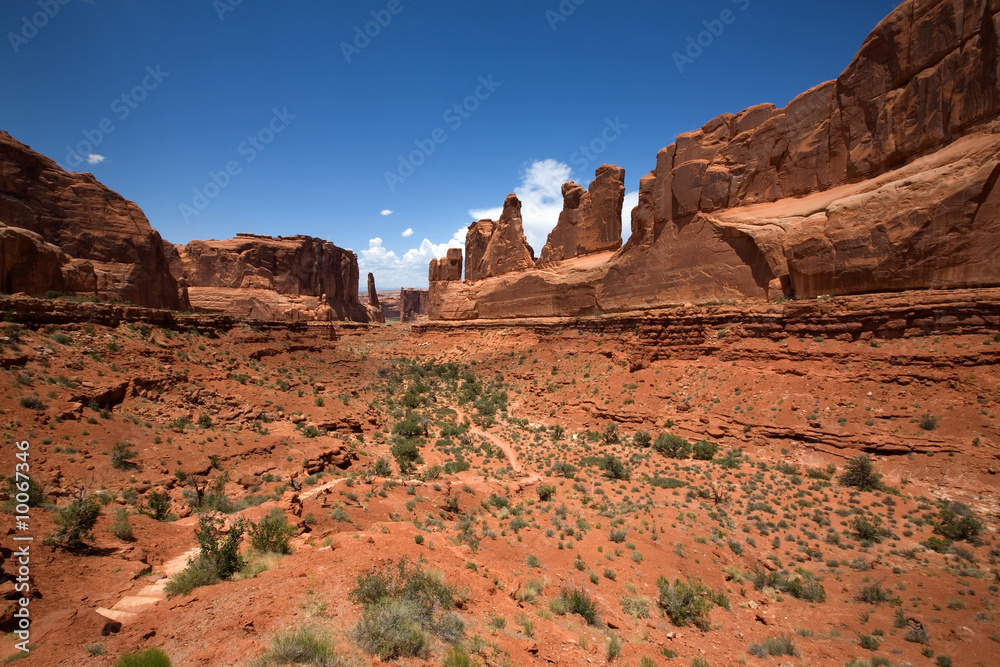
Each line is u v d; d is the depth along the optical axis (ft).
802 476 76.95
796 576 50.55
